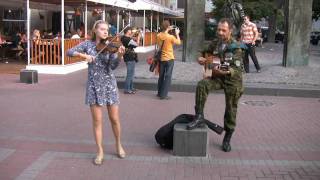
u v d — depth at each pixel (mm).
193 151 6777
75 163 6434
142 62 19906
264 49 28875
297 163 6566
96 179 5844
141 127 8672
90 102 6305
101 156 6449
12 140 7531
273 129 8719
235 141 7758
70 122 8914
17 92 12414
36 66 17000
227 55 6742
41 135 7898
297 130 8680
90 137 7828
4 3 20812
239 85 6844
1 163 6371
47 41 17016
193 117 7117
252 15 37344
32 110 9992
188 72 14992
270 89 12711
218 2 36750
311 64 17156
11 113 9648
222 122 9234
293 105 11430
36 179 5801
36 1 20141
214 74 6785
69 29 25797
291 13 16031
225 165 6445
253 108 10906
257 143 7664
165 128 7016
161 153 6953
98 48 6234
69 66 17406
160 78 11797
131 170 6195
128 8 24844
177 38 11680
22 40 20734
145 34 31219
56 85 13898
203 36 18000
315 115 10211
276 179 5914
